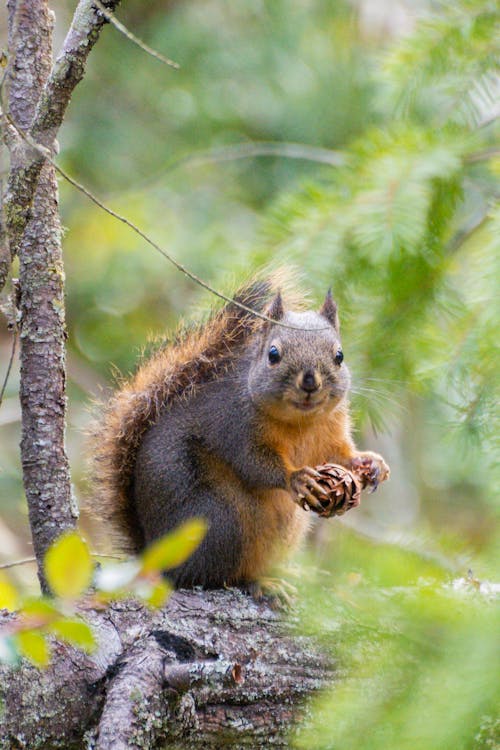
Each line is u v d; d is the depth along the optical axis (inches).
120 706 264.4
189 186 700.7
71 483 313.1
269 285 419.2
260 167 720.3
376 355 412.8
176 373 405.4
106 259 674.2
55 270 311.7
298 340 383.2
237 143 733.3
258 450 381.1
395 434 683.4
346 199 421.4
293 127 723.4
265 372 382.3
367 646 304.7
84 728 271.1
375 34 738.2
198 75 744.3
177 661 287.0
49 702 268.1
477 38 433.4
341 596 313.1
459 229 445.4
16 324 266.8
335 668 310.2
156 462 391.2
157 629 296.7
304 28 740.0
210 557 378.9
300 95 727.7
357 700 233.5
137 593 196.4
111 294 706.8
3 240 266.4
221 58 741.3
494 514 288.2
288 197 438.3
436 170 405.7
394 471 683.4
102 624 288.7
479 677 215.0
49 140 278.7
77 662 273.9
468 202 479.8
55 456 309.7
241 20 756.0
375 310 420.2
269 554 387.2
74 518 311.4
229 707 299.1
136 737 261.4
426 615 237.0
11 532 589.9
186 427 393.1
